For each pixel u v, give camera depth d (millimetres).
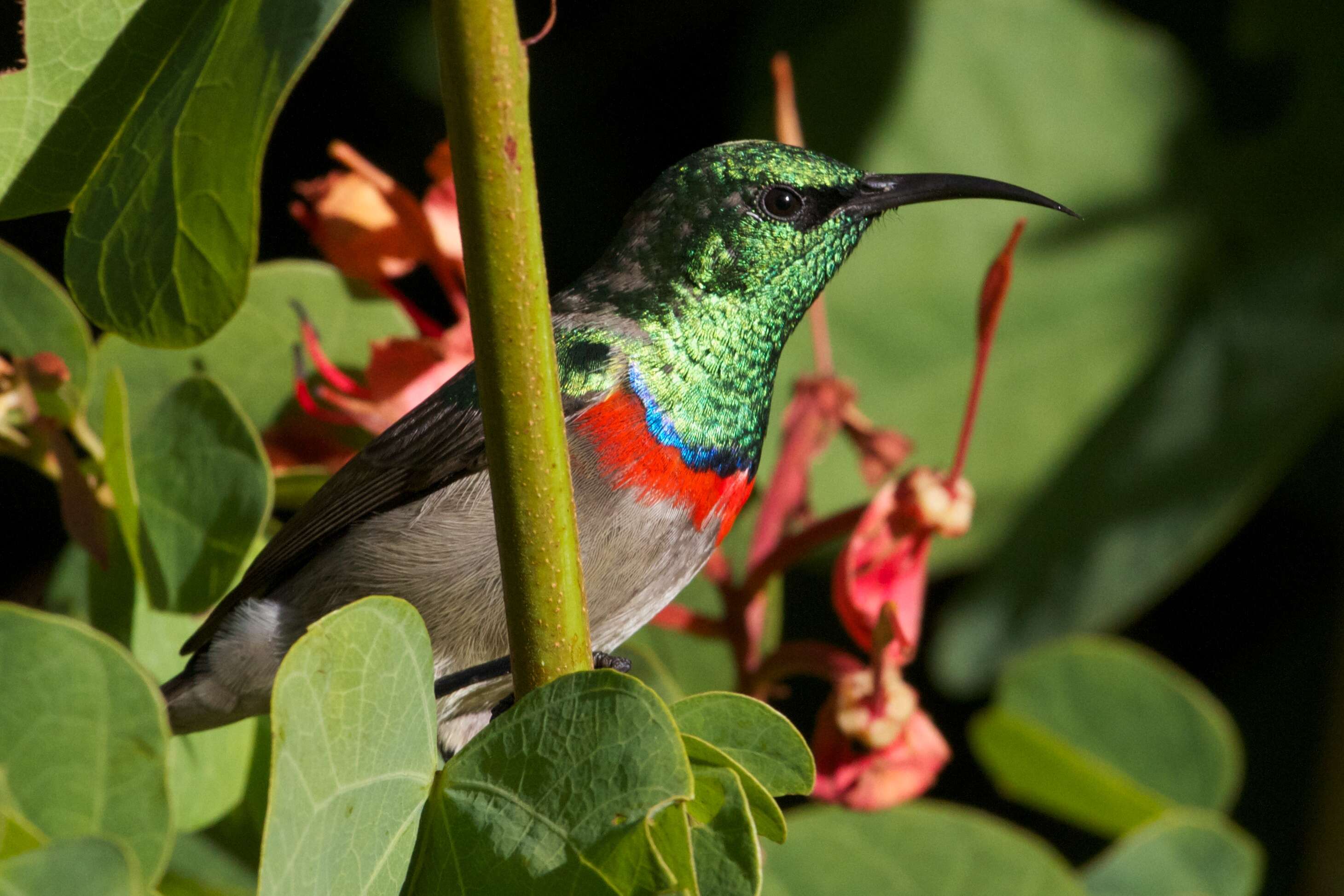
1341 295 11430
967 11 11547
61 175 5043
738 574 8703
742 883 4395
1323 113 11680
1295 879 11047
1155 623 12219
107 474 6605
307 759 4098
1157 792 8398
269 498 6461
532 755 4398
